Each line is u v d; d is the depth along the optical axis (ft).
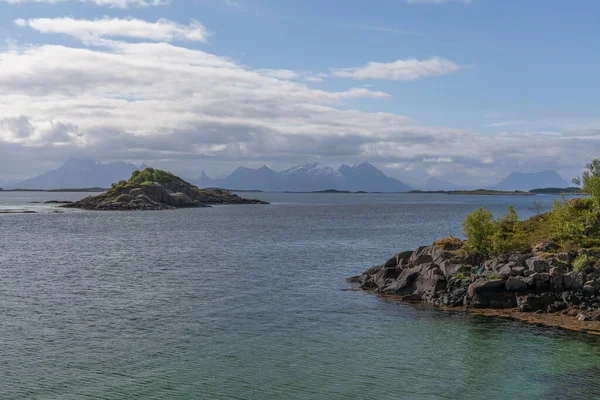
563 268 161.17
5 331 133.69
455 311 154.92
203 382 101.76
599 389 98.58
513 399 94.53
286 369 108.78
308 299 172.86
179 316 150.10
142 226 512.63
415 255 197.36
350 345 124.26
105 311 155.33
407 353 118.42
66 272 227.40
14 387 98.48
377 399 94.84
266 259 271.08
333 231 453.58
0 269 235.40
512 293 159.12
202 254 292.81
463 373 106.73
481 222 195.21
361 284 195.72
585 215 199.21
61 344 123.54
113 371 106.83
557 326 137.28
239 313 153.89
